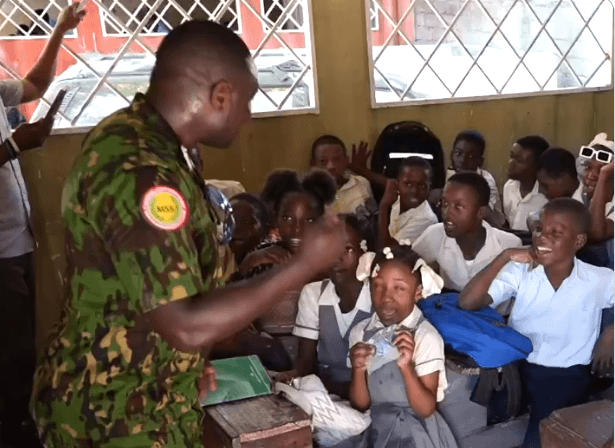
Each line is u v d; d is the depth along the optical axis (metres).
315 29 2.53
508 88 3.03
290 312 2.01
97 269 1.00
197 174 1.10
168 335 0.95
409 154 2.64
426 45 3.41
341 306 1.85
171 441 1.08
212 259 1.07
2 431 2.11
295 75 2.86
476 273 1.97
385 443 1.66
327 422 1.64
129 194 0.93
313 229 0.98
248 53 1.07
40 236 2.35
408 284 1.65
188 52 1.02
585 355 1.83
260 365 1.75
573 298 1.81
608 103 3.05
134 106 1.04
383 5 3.43
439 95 2.89
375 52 3.18
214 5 3.69
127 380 1.04
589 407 1.58
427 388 1.62
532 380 1.83
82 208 0.98
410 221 2.43
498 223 2.53
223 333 0.95
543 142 2.58
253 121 2.53
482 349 1.70
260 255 2.01
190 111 1.04
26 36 3.24
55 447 1.08
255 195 2.25
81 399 1.04
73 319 1.05
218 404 1.57
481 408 1.75
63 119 2.40
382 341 1.68
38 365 1.13
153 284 0.92
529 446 1.72
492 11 3.31
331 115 2.62
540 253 1.78
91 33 3.43
